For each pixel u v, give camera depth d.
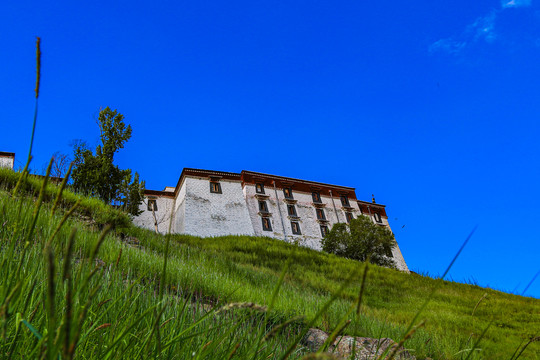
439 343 7.32
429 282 21.41
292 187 47.19
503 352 6.87
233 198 42.69
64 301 1.48
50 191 6.11
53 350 0.50
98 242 0.66
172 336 1.57
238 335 1.79
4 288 0.87
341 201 49.38
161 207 42.66
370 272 22.61
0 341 1.14
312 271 21.48
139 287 2.22
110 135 21.59
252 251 25.22
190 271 7.25
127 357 1.34
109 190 19.47
